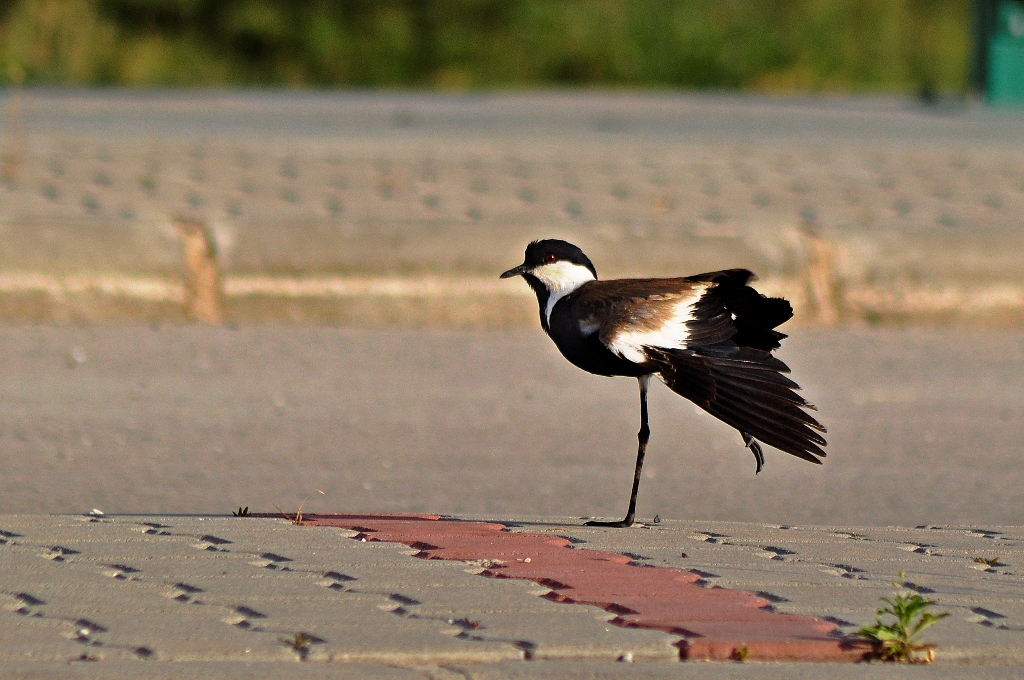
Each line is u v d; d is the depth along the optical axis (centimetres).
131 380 1392
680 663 659
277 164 2153
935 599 766
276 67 4062
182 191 1970
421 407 1329
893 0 4422
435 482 1099
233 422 1259
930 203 2027
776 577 804
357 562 819
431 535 892
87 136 2350
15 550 833
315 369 1454
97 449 1168
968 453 1212
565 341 910
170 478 1095
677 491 1096
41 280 1650
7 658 644
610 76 4062
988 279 1759
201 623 697
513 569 809
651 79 4038
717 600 751
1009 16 3234
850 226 1817
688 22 4122
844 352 1578
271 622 701
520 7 4131
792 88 4028
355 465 1141
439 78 4031
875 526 993
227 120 2642
